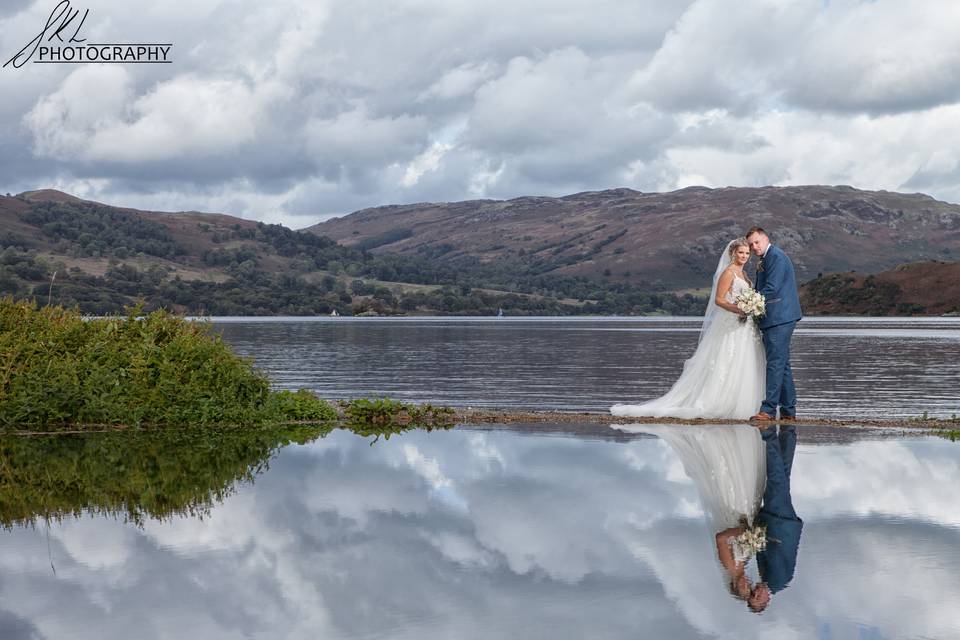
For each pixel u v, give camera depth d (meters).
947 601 4.47
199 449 9.90
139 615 4.32
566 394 16.95
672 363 26.41
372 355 30.64
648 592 4.66
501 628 4.14
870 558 5.27
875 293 131.12
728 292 12.45
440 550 5.52
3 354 12.01
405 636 4.04
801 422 12.27
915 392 17.09
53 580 4.91
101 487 7.66
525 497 7.10
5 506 6.90
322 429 11.80
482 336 52.28
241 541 5.76
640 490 7.37
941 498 7.02
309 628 4.14
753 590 4.69
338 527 6.11
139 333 13.09
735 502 6.88
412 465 8.70
